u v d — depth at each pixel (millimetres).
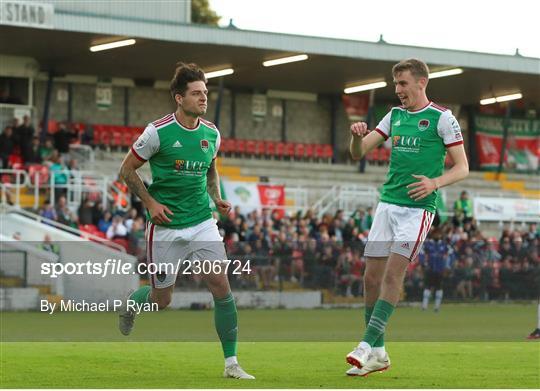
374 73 86875
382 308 21984
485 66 83188
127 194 72375
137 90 88125
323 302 59875
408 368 24344
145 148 21953
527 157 103188
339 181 89438
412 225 22578
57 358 26547
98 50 75688
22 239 61438
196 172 22344
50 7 68938
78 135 79000
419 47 81188
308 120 96312
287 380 21484
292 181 86812
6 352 28328
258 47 75688
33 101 80938
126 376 22328
